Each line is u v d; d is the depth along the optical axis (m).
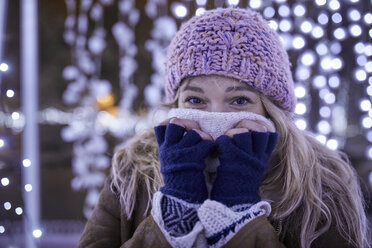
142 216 1.17
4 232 2.02
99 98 3.67
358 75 2.40
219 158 1.05
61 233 3.60
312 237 1.06
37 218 2.34
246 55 1.09
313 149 1.26
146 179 1.18
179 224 0.98
